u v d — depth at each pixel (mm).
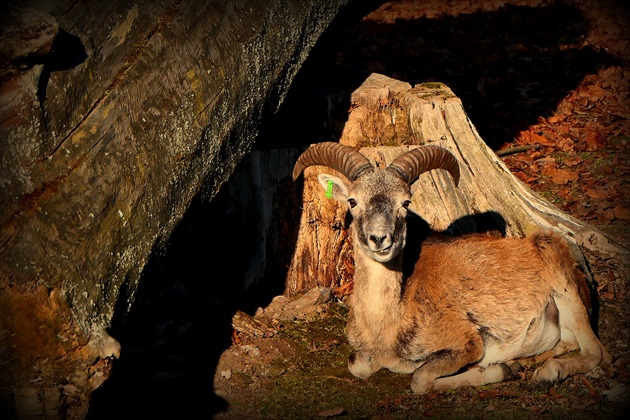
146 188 9047
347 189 11016
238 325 11711
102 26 8852
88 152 8594
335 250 13258
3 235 8055
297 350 11602
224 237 13102
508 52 22750
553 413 9609
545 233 11617
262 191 12969
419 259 11297
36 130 8227
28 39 7820
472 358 10648
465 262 11250
